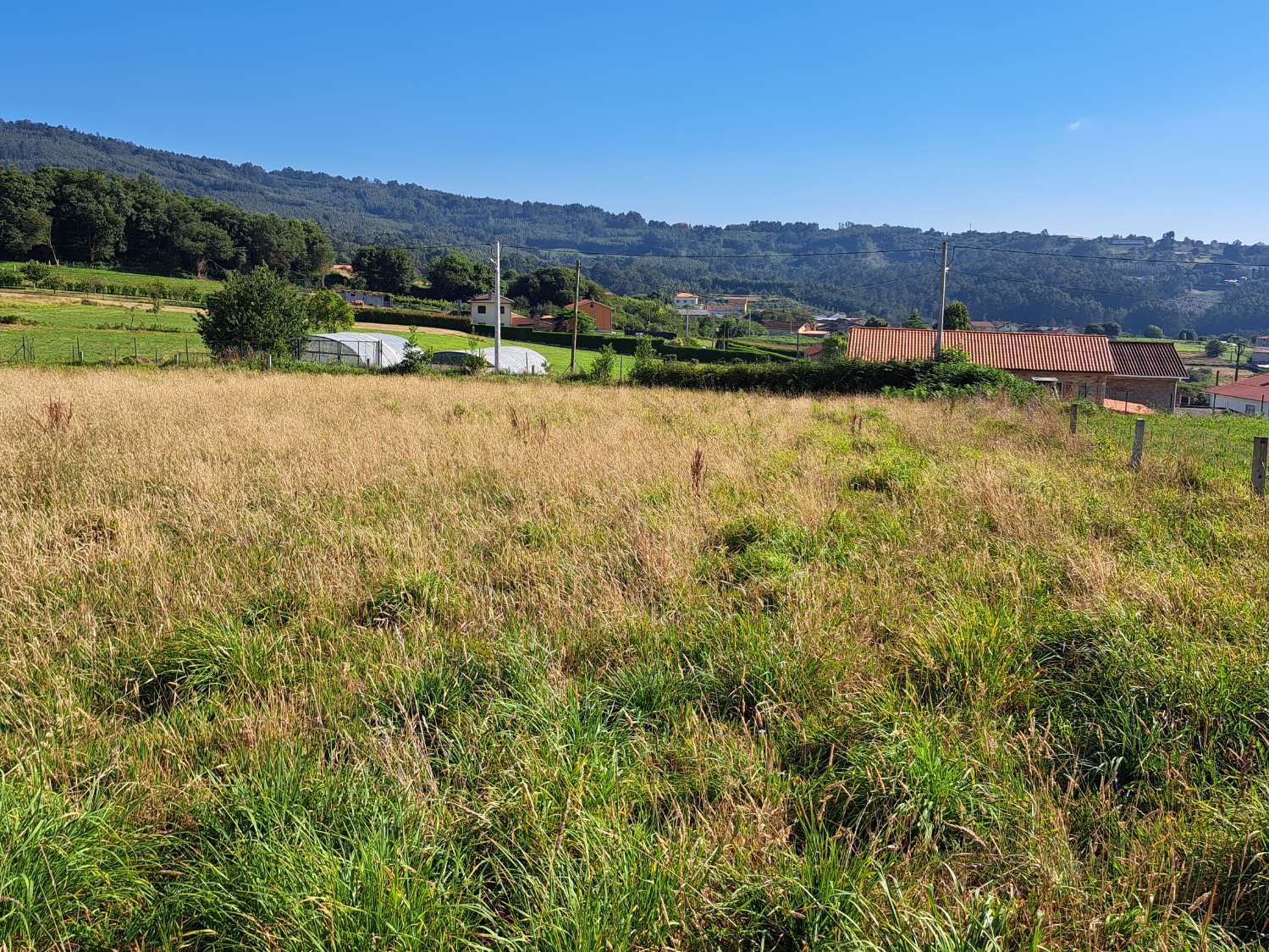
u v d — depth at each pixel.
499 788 3.12
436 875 2.67
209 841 2.87
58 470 8.88
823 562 6.11
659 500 8.11
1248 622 4.53
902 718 3.59
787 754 3.57
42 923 2.44
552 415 16.50
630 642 4.63
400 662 4.22
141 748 3.45
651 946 2.40
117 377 23.41
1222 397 69.69
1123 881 2.71
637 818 3.04
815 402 24.55
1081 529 7.38
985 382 29.84
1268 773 3.22
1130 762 3.52
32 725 3.55
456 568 5.94
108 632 4.66
